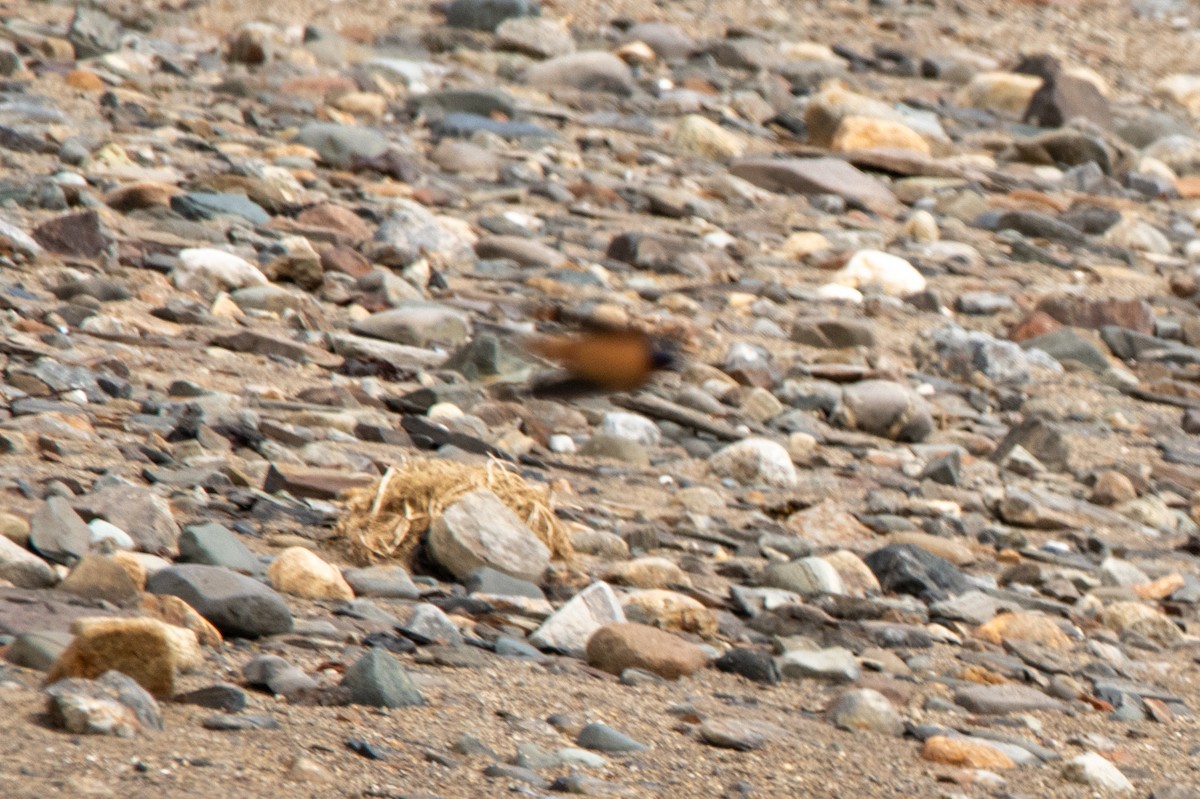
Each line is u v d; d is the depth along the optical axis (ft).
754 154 254.47
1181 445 159.84
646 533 103.65
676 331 161.27
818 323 172.04
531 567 89.51
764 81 295.69
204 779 54.13
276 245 164.86
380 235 178.40
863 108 270.67
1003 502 127.95
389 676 66.39
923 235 222.89
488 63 283.79
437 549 88.63
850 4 368.07
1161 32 385.91
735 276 191.62
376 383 133.39
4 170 176.24
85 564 72.13
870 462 139.03
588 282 175.83
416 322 148.36
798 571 97.81
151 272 152.15
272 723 61.00
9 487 87.35
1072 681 87.45
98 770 53.16
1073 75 312.91
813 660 81.66
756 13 346.33
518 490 94.38
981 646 92.27
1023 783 69.77
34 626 66.18
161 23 276.82
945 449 144.15
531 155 230.89
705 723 69.21
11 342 122.21
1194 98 337.31
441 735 63.46
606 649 78.07
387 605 81.41
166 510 84.74
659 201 214.48
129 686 58.80
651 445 133.49
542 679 73.67
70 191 166.71
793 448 138.10
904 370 168.76
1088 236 239.50
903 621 94.48
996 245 228.02
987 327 189.06
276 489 99.66
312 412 119.14
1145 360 187.93
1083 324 193.57
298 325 147.13
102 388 116.67
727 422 143.02
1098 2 402.72
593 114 264.52
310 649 71.31
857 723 74.08
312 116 233.55
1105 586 111.96
